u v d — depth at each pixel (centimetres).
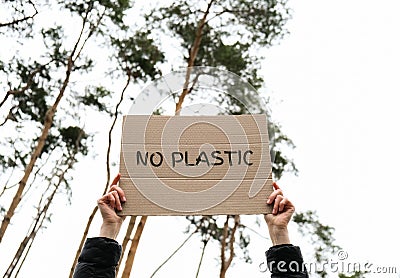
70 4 1015
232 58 1059
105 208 265
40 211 1001
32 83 1048
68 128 1080
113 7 1026
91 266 259
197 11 1048
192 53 1052
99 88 1077
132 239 914
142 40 1045
